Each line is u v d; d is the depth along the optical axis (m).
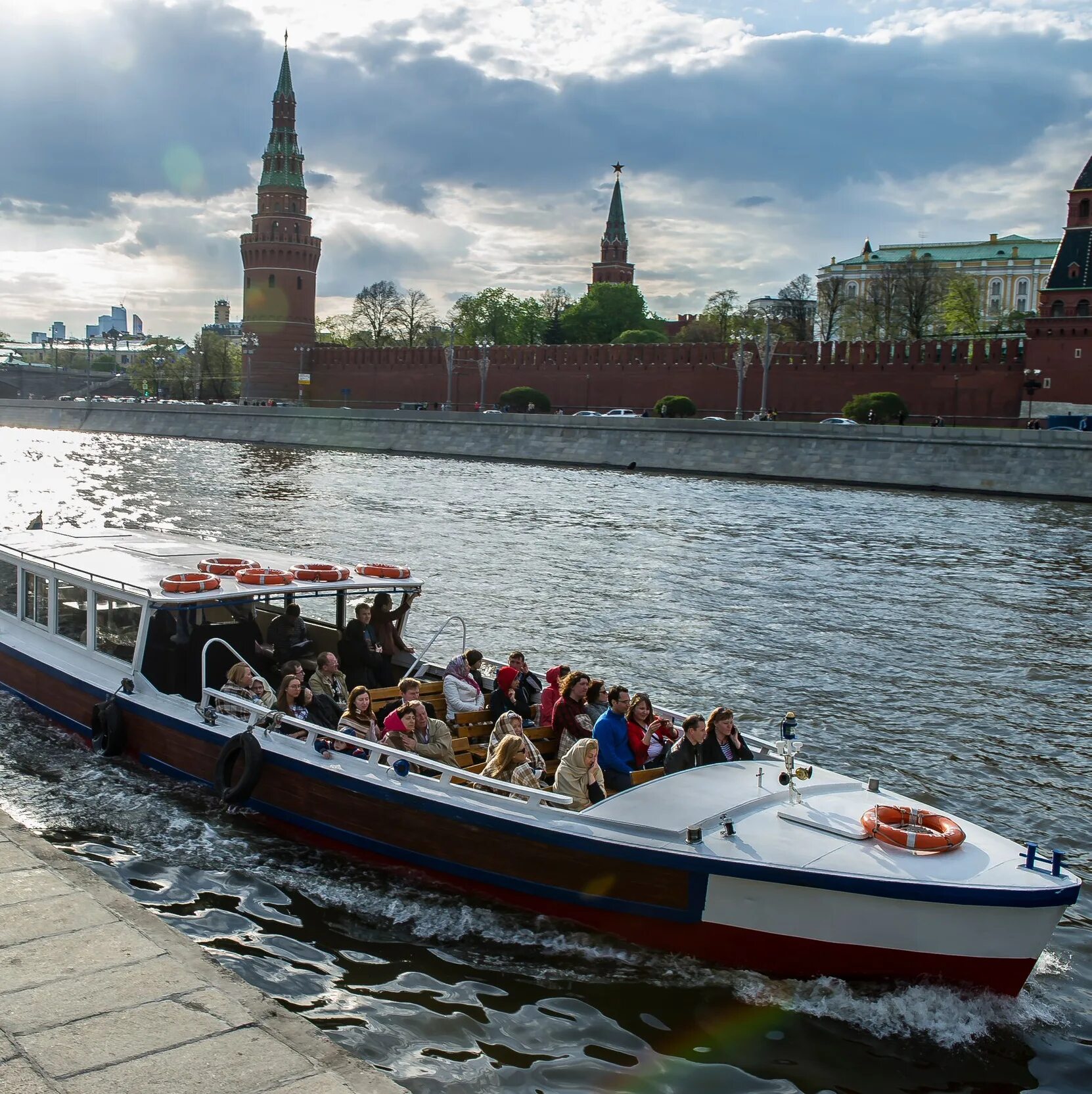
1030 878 7.98
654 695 18.11
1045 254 142.00
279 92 123.81
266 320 122.75
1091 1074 7.83
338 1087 5.62
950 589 29.08
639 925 8.73
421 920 9.34
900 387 82.62
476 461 78.88
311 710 11.18
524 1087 7.33
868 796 9.35
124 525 37.91
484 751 11.23
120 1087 5.52
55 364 172.38
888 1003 8.19
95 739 12.45
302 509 44.22
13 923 7.20
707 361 91.56
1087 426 71.00
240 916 9.36
